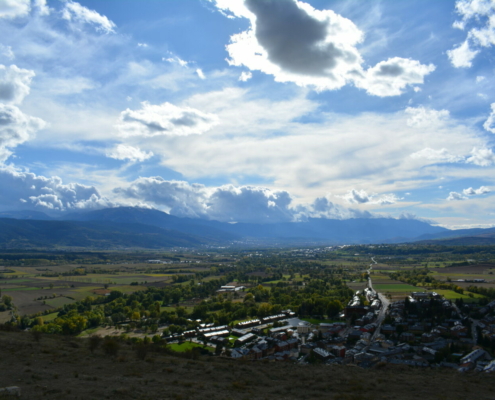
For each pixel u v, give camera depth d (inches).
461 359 4473.4
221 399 1684.3
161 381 1941.4
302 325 6692.9
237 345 5565.9
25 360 2143.2
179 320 7244.1
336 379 2287.2
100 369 2112.5
